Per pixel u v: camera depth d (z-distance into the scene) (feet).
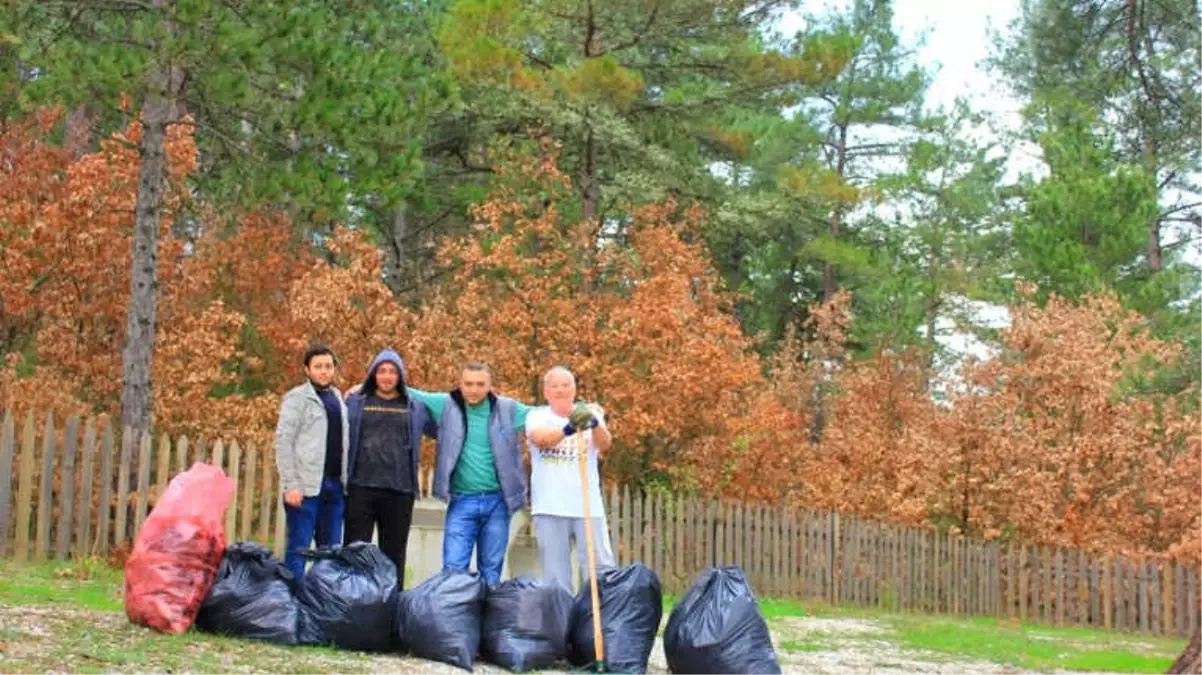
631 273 74.08
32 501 48.39
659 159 92.63
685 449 71.72
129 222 68.03
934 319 128.47
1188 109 48.06
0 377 57.77
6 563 42.37
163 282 67.36
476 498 31.17
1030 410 79.05
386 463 31.24
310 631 28.30
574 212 100.78
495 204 75.46
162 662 24.13
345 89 56.90
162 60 50.98
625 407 69.00
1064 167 113.29
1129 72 48.73
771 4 90.12
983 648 44.75
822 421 105.29
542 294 71.10
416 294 102.83
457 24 84.94
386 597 28.50
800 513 64.59
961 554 69.46
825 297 134.92
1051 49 49.29
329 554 29.17
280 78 56.65
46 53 52.03
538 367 69.72
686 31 91.91
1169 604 67.15
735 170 131.23
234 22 55.67
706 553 61.11
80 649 24.38
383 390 31.60
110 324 66.13
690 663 28.37
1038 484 72.95
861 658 38.32
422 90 60.70
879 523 68.59
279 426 30.94
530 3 88.02
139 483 45.83
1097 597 68.33
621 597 29.12
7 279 62.85
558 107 86.74
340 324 64.90
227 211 72.74
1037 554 69.31
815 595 64.23
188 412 62.75
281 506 49.75
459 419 31.22
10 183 67.62
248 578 28.71
